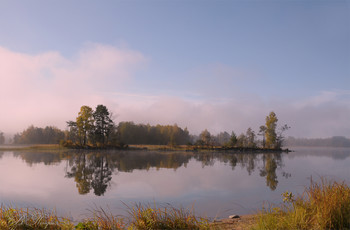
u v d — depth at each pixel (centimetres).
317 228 540
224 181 1811
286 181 1820
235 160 4038
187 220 637
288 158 4781
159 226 608
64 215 912
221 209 1028
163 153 5769
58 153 5219
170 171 2380
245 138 9412
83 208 1036
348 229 522
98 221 647
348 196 598
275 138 8562
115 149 6806
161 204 1114
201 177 2005
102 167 2688
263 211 717
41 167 2612
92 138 7150
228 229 659
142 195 1320
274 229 560
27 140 13988
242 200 1198
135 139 10600
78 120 6875
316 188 669
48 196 1281
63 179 1847
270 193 1369
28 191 1399
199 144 8306
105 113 7075
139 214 641
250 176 2098
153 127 11506
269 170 2586
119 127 10331
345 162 3800
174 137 10550
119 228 609
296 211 606
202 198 1248
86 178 1900
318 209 580
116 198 1244
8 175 2008
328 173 2334
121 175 2084
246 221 774
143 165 2942
